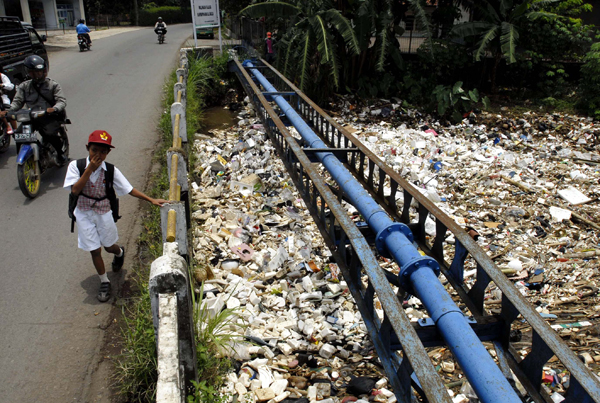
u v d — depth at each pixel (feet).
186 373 10.50
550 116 41.01
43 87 20.67
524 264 19.48
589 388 7.61
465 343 8.82
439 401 7.54
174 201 13.65
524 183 27.91
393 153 31.81
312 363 14.05
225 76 48.44
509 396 7.79
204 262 18.45
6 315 13.70
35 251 17.03
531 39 45.68
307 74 41.37
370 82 46.14
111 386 11.54
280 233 21.53
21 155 19.83
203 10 50.78
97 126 31.58
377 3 43.04
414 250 11.34
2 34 30.99
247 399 12.14
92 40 88.12
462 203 25.39
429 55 42.55
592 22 53.06
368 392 12.64
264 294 17.15
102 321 13.71
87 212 13.80
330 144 22.77
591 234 21.99
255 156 30.81
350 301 17.03
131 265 16.56
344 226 12.07
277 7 43.98
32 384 11.42
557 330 15.46
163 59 61.16
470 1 44.96
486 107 41.70
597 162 32.14
